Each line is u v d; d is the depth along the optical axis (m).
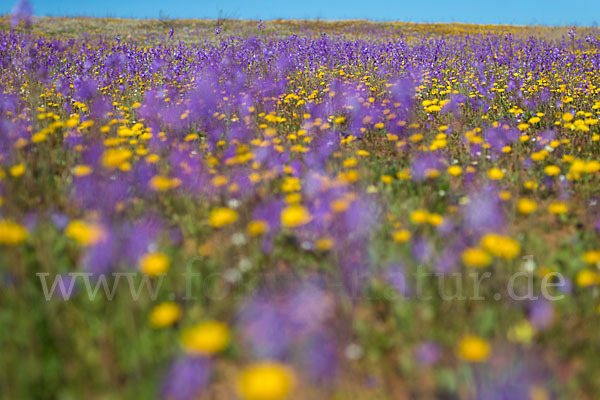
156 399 1.75
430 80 8.35
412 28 30.28
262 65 10.00
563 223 3.25
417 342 2.09
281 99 6.96
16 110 5.77
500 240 2.32
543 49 11.81
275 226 2.94
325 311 2.19
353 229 2.80
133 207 3.28
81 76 8.18
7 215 2.96
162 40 19.42
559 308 2.27
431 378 1.91
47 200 3.26
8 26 22.28
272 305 2.18
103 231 2.57
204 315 2.21
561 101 6.25
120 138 4.67
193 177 3.75
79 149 4.15
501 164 4.41
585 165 3.58
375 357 2.01
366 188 3.62
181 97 7.09
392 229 3.03
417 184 3.80
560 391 1.77
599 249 2.84
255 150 4.25
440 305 2.31
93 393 1.82
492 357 1.92
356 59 10.82
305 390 1.80
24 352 1.95
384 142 5.12
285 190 3.35
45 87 7.70
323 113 5.98
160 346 2.04
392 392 1.85
